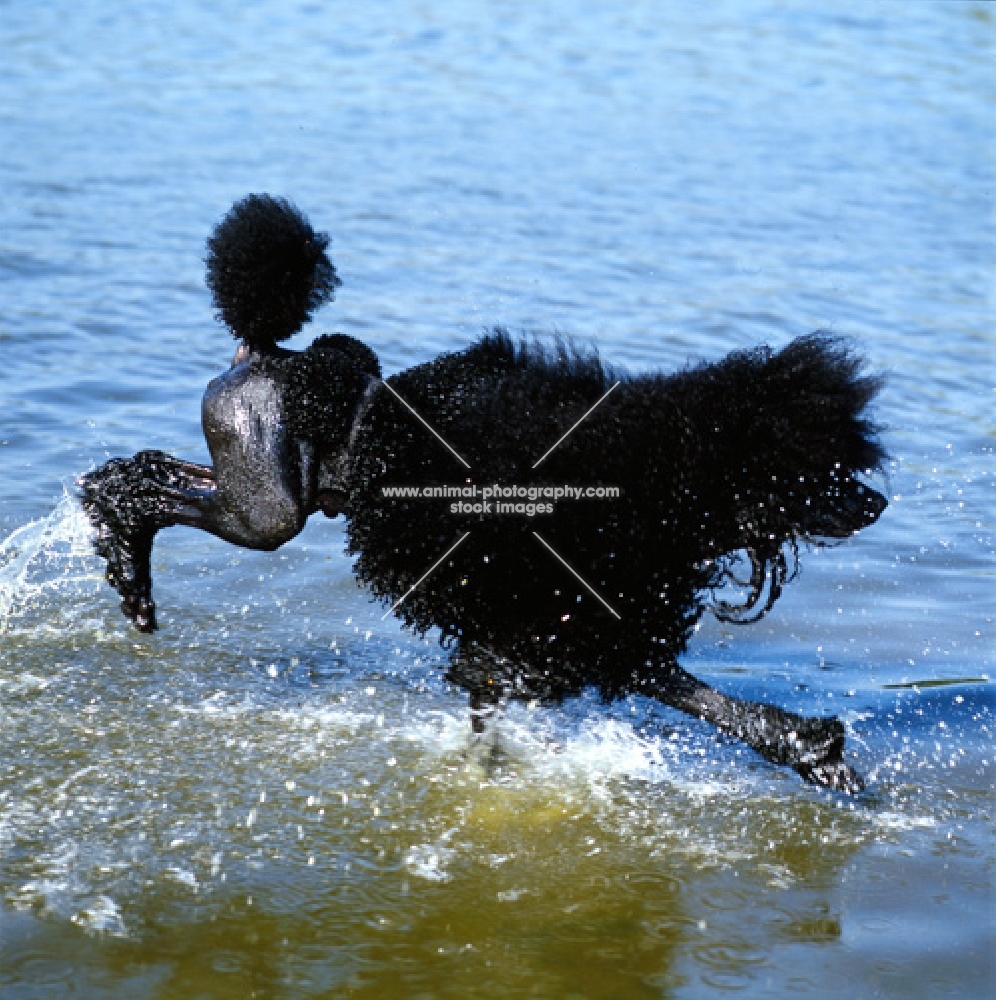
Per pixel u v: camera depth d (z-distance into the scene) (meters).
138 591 8.18
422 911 6.58
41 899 6.52
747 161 18.97
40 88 20.53
